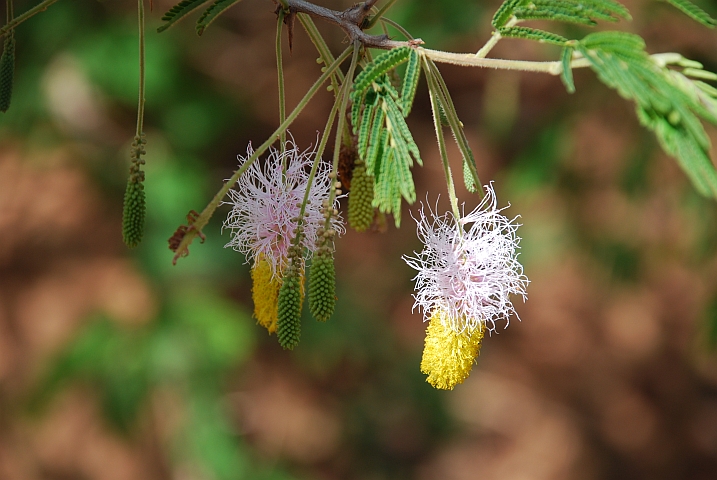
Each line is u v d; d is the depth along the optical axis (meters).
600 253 5.94
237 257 6.29
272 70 8.51
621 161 5.60
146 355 5.75
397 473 7.50
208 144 6.94
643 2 5.21
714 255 5.48
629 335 8.73
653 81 1.40
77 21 6.43
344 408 7.67
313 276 1.70
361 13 1.82
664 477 8.14
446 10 5.69
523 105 7.65
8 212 7.16
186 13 1.89
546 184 5.80
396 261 8.32
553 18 1.54
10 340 6.84
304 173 2.03
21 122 6.48
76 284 6.84
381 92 1.70
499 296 1.96
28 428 6.14
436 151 8.52
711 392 8.62
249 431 7.27
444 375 1.90
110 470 6.49
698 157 1.37
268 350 7.87
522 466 7.90
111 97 6.52
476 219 1.94
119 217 7.04
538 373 8.56
